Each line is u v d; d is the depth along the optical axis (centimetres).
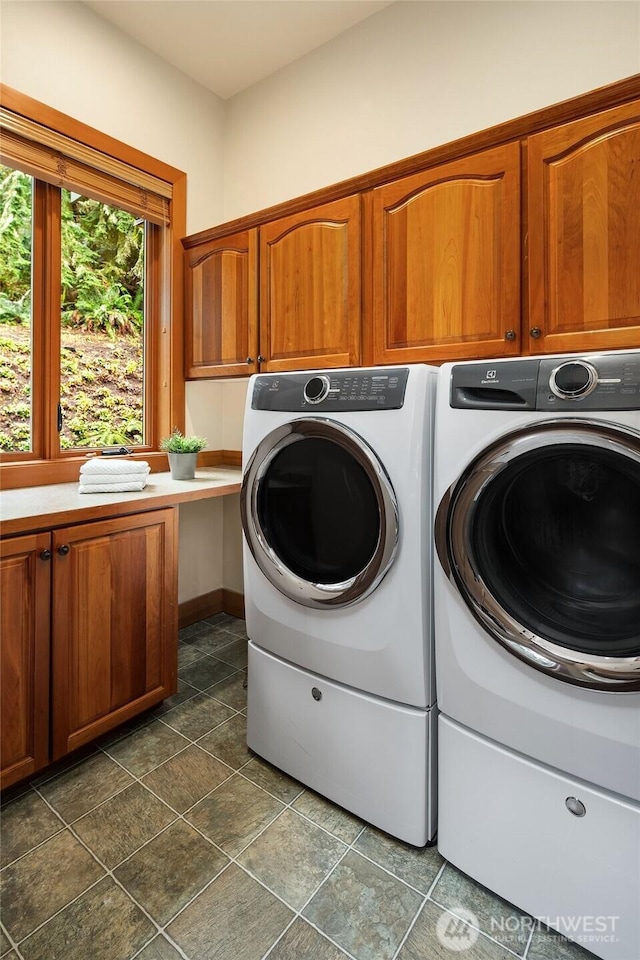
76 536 163
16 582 149
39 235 215
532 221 158
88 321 238
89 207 234
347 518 143
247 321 237
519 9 195
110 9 222
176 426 268
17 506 165
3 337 207
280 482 160
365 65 235
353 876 128
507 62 198
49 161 209
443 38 212
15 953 109
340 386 141
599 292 148
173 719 196
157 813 148
